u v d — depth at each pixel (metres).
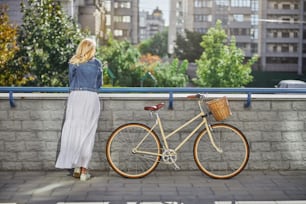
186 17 89.25
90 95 5.24
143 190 4.94
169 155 5.44
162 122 5.68
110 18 85.69
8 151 5.65
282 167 5.79
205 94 5.76
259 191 4.92
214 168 5.66
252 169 5.77
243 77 50.22
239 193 4.85
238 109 5.73
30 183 5.16
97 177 5.44
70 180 5.30
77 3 52.09
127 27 91.50
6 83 17.44
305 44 83.06
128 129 5.61
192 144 5.71
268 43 83.38
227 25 87.31
